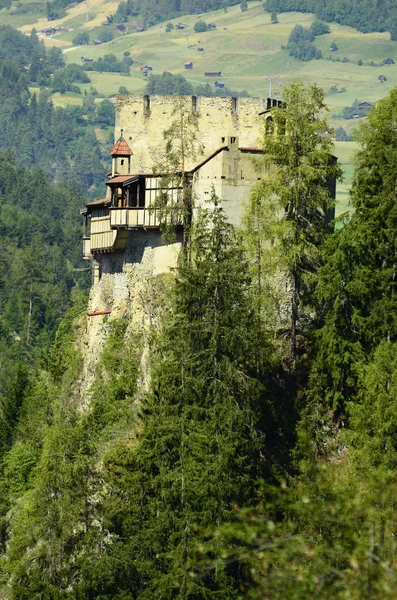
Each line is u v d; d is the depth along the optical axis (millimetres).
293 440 158500
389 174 160500
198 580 139125
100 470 163375
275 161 167375
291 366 164625
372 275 158750
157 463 150250
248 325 157625
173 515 145875
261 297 161500
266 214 165750
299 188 165750
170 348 156375
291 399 162000
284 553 93625
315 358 162500
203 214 162625
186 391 151750
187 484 145250
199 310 156625
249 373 159125
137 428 168750
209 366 153500
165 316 172000
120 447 158875
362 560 88750
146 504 150250
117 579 149000
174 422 150375
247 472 148375
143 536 147875
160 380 154000
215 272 156250
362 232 159125
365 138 164750
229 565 137000
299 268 166250
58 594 152250
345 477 139125
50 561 156000
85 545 153375
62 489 158500
